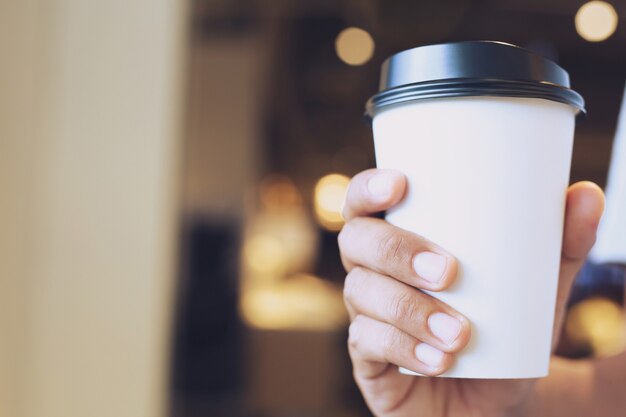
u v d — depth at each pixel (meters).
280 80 4.12
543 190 0.50
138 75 2.48
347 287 0.58
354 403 3.52
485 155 0.49
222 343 3.43
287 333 3.54
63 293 2.45
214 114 3.72
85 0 2.47
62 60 2.46
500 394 0.70
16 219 2.29
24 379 2.40
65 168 2.46
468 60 0.48
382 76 0.54
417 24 3.81
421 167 0.50
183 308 3.41
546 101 0.49
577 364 0.84
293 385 3.53
